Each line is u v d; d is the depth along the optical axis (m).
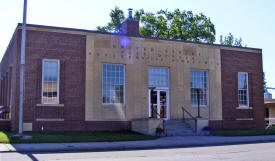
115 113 25.61
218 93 29.55
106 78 25.73
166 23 48.59
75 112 24.38
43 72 23.92
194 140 21.17
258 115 31.30
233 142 20.53
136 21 28.59
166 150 16.02
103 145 17.55
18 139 18.31
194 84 28.80
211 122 28.94
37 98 23.50
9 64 28.02
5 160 11.97
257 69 31.80
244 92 31.05
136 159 12.48
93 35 25.50
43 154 13.99
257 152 14.87
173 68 27.91
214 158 12.85
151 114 26.73
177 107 27.62
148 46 27.25
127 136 21.70
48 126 23.56
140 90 26.58
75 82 24.61
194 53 28.94
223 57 30.20
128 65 26.44
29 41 23.67
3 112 27.92
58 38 24.45
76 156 13.35
